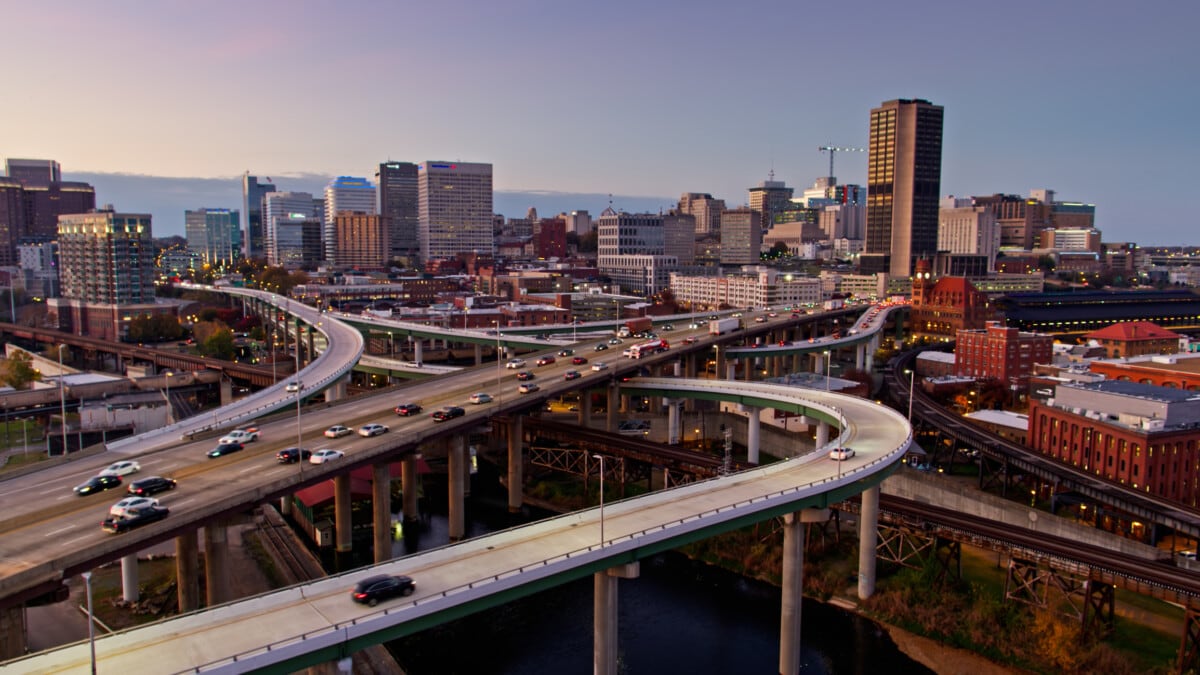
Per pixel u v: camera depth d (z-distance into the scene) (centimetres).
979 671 8838
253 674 5322
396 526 12812
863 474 9569
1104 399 14125
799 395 14762
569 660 8981
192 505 7769
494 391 14088
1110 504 11669
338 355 19900
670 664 8969
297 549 11169
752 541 11750
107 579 9931
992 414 17250
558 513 13488
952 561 11069
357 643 5772
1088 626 8950
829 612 10181
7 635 6353
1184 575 8644
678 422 16975
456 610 6306
